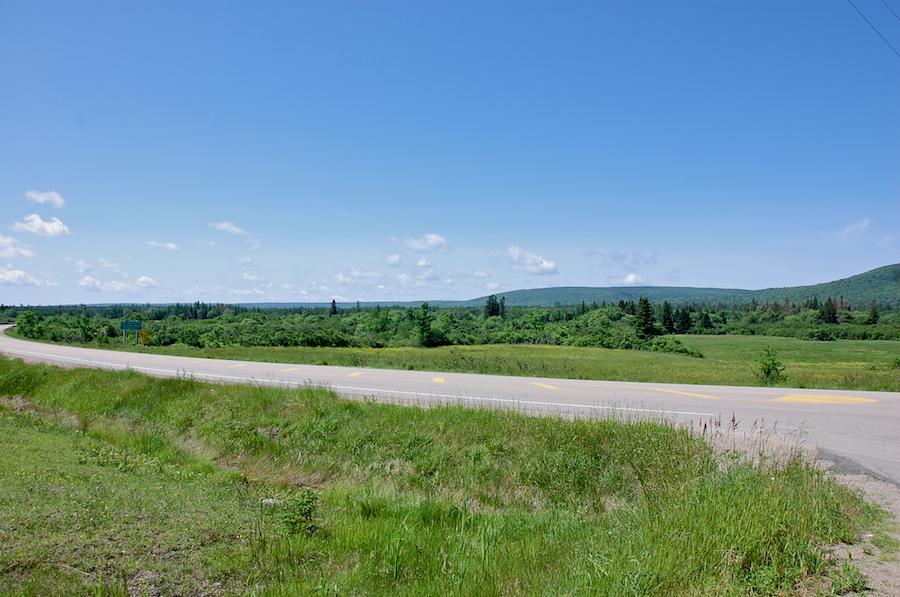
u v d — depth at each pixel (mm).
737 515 5266
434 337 76125
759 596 4203
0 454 7234
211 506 6266
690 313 173625
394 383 17750
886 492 6992
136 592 3996
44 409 14844
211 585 4398
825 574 4582
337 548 5672
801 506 5555
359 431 10938
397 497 8141
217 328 65688
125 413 13383
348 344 65062
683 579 4293
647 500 7133
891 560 4906
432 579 4891
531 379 19734
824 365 49719
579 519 7078
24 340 50750
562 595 4238
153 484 6812
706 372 29891
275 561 5012
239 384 15422
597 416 11117
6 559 4027
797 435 10016
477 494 8664
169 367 23188
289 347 52250
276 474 9453
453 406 12328
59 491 5645
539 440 9867
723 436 9711
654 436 9227
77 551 4391
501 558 5375
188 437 11664
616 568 4465
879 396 15305
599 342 81062
